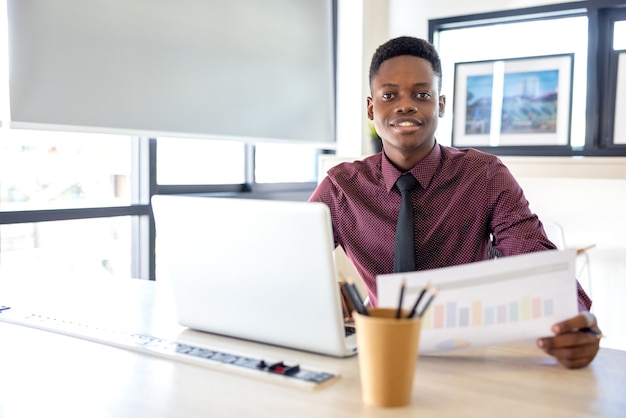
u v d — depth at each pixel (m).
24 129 2.10
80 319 1.32
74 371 1.00
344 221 1.56
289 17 3.34
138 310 1.40
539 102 3.19
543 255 0.99
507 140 3.28
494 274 0.99
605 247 2.44
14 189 2.24
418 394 0.90
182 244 1.18
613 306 2.42
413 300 0.97
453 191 1.47
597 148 3.08
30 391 0.91
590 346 1.01
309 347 1.08
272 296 1.09
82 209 2.42
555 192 2.53
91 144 2.52
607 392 0.90
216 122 2.90
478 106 3.36
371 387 0.85
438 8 3.42
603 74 3.08
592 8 3.01
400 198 1.48
